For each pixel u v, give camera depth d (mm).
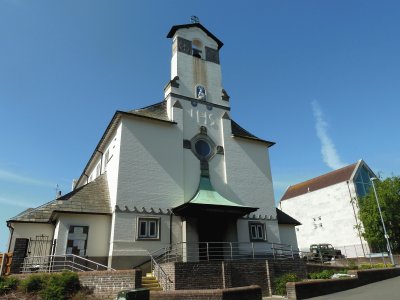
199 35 28016
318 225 44031
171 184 21750
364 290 16906
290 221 27281
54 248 19281
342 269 23297
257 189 25281
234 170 24828
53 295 13484
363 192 41344
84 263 18453
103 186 21828
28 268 17281
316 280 17000
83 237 18984
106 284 14492
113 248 18625
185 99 24781
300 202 47406
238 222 23328
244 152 25906
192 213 20547
